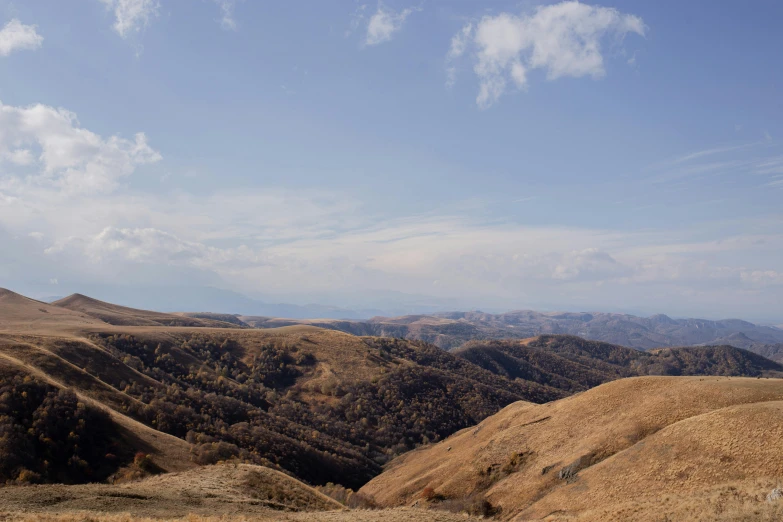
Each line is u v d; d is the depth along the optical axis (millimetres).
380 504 74125
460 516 34500
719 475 36531
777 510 20609
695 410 50750
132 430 69500
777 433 36969
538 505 48594
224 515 30766
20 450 55750
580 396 72812
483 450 74562
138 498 34344
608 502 41344
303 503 44031
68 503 30719
